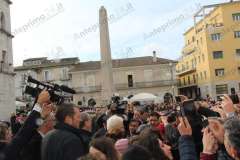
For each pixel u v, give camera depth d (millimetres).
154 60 76062
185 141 4902
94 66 77500
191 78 77250
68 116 5781
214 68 66125
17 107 47812
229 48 65812
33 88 6156
